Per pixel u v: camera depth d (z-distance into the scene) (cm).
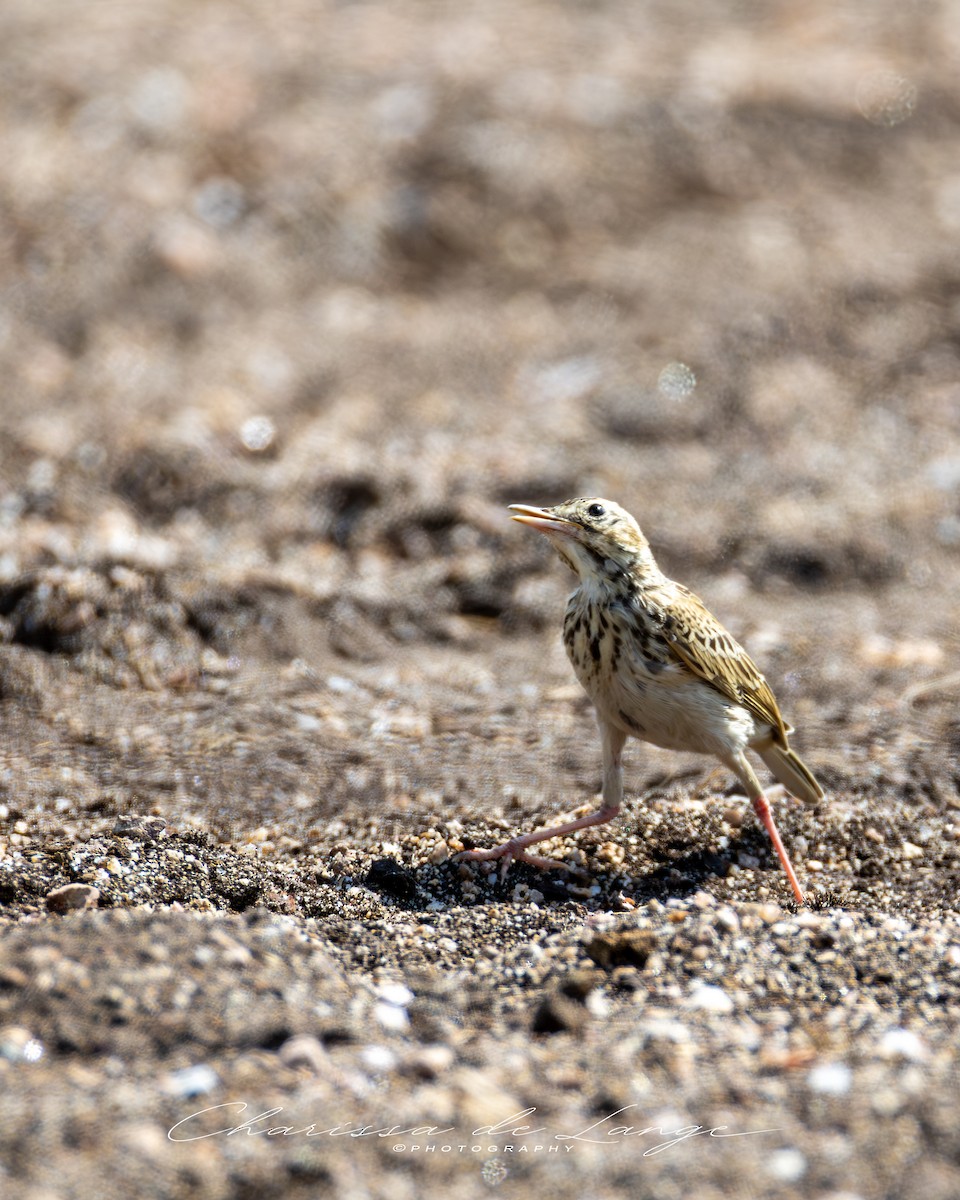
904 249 1977
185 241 1922
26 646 1133
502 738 1064
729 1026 669
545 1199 545
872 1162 564
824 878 887
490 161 2089
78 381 1672
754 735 894
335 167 2081
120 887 807
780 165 2175
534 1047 649
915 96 2328
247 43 2406
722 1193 549
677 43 2517
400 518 1435
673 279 1914
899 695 1149
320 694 1131
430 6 2653
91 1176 535
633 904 853
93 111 2147
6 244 1895
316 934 757
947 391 1730
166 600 1186
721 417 1672
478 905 837
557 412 1669
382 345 1792
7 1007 623
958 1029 666
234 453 1537
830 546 1423
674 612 852
